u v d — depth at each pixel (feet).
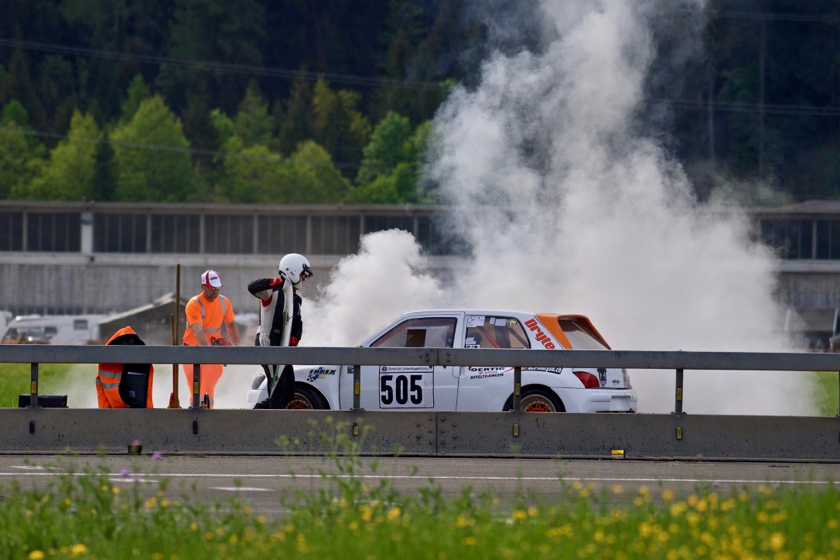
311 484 115.03
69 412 149.79
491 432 150.10
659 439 149.69
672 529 87.04
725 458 148.77
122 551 84.43
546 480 126.72
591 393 165.68
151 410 150.00
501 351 149.69
